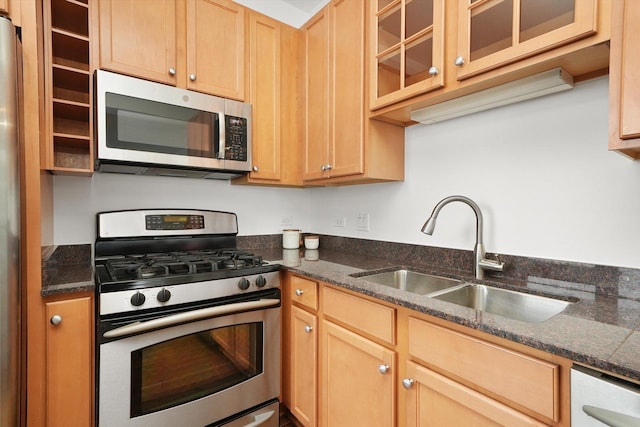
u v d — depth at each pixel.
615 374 0.63
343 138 1.76
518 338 0.77
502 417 0.82
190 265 1.47
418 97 1.38
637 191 1.08
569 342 0.72
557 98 1.26
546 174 1.29
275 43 2.05
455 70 1.22
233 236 2.15
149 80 1.61
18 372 1.05
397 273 1.66
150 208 1.91
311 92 2.01
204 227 2.01
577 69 1.10
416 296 1.09
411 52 1.41
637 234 1.08
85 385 1.24
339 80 1.79
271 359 1.62
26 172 1.16
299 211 2.53
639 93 0.78
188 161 1.68
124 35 1.54
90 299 1.26
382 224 1.97
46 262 1.35
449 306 0.98
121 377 1.23
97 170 1.70
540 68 1.07
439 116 1.53
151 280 1.29
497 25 1.12
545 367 0.75
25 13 1.16
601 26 0.89
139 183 1.89
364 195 2.09
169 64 1.66
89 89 1.56
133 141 1.53
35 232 1.18
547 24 1.01
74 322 1.22
